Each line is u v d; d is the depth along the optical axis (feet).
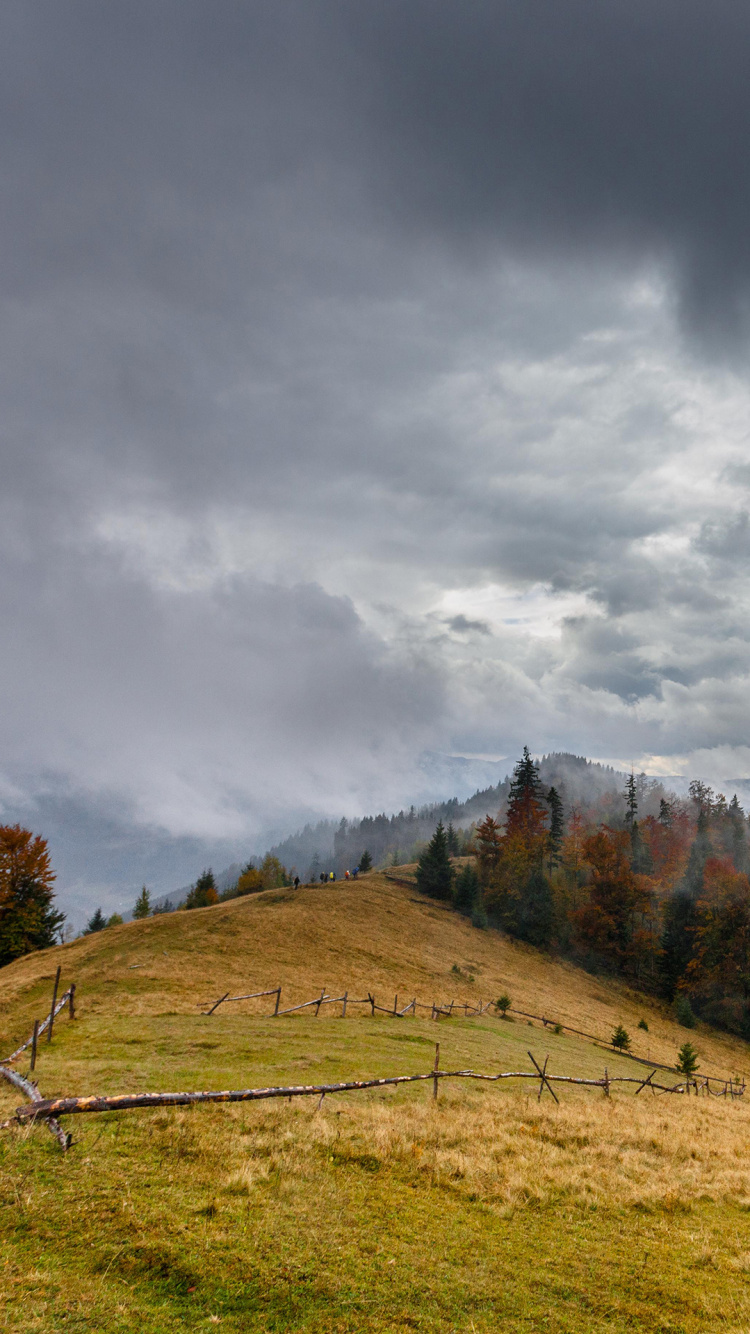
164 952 139.74
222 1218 25.04
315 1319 19.88
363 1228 26.25
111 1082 49.44
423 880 276.82
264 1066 61.93
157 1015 90.43
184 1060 62.08
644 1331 21.43
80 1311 18.48
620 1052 131.95
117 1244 22.22
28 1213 23.16
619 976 249.96
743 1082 144.77
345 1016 104.17
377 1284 22.12
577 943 269.85
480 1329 20.40
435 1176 33.32
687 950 262.67
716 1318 22.47
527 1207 30.91
